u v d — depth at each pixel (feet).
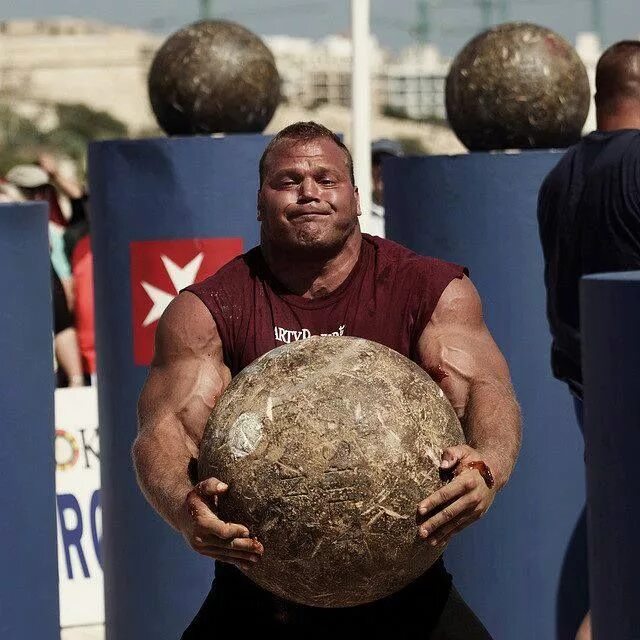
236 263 16.05
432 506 13.76
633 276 13.56
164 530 25.38
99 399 26.63
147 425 15.66
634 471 13.00
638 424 12.91
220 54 25.80
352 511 13.67
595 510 13.70
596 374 13.46
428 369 15.60
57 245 38.09
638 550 13.07
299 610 15.53
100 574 33.27
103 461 26.45
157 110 26.43
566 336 23.00
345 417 13.80
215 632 15.92
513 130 25.63
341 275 15.72
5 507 18.61
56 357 37.60
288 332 15.67
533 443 24.70
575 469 24.91
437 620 15.65
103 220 25.79
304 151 15.46
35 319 18.76
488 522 24.52
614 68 23.07
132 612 25.76
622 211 22.21
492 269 24.76
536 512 24.67
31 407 18.76
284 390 14.07
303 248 15.40
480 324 15.92
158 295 25.35
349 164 15.74
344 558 13.83
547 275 23.47
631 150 22.16
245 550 13.85
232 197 25.09
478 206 24.75
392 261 15.87
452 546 24.53
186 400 15.62
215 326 15.74
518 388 24.75
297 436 13.76
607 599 13.60
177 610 25.32
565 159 23.17
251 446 13.89
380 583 14.14
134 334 25.54
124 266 25.49
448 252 24.97
